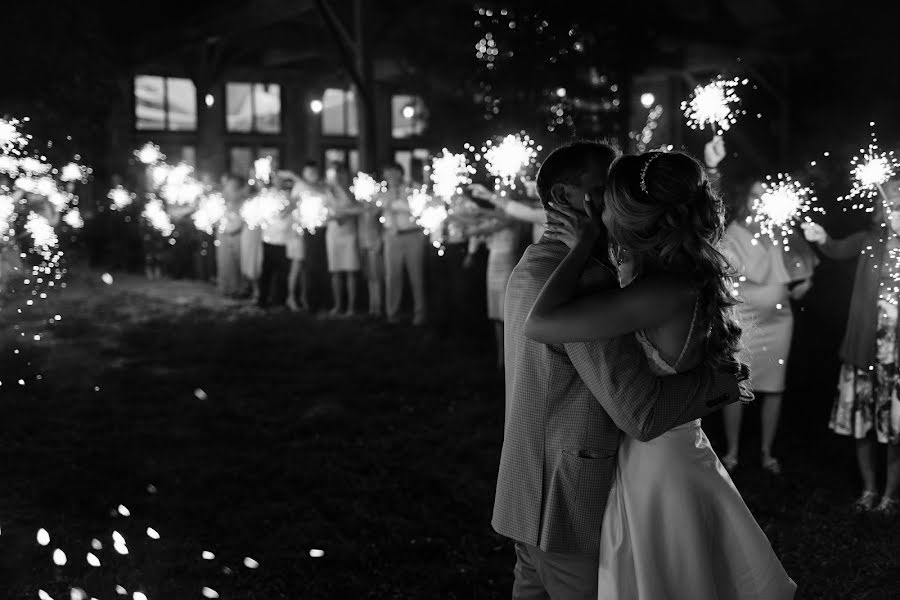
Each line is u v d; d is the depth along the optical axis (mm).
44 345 9164
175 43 16812
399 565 3986
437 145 12336
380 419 6375
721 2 17484
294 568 3902
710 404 2225
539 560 2354
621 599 2240
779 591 2293
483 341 9359
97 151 17906
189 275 16797
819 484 4980
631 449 2277
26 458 5438
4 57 14398
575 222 2307
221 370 8156
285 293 13289
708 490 2260
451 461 5438
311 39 17906
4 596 3607
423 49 12414
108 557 3998
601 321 2135
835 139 17062
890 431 4395
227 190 13094
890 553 4043
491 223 7641
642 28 12516
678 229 2223
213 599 3627
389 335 9820
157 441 5867
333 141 21297
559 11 11531
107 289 14383
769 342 5137
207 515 4535
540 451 2281
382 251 11297
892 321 4383
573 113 11992
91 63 15547
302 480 5066
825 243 4844
